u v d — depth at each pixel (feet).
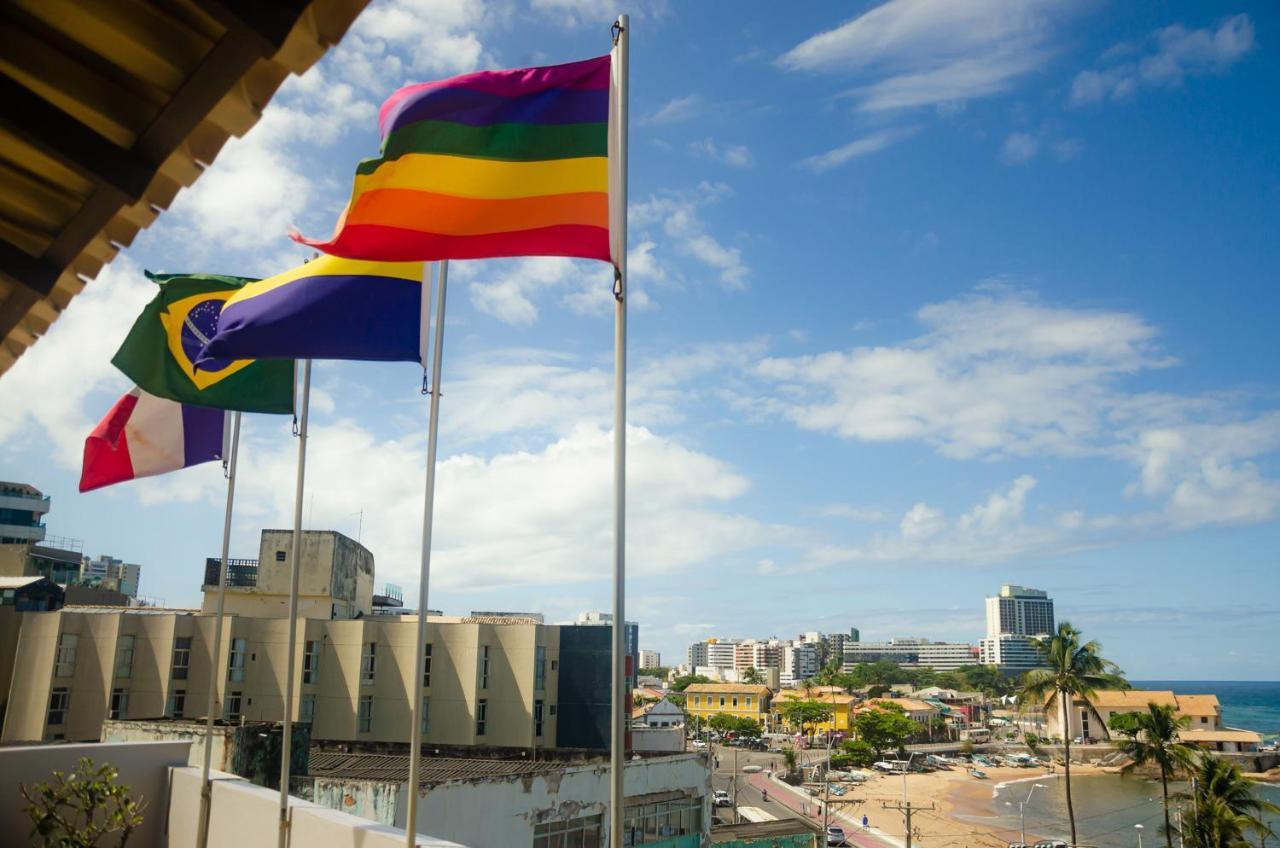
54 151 13.01
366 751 112.37
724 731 494.18
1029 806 330.34
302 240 26.63
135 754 43.37
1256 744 441.27
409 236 26.94
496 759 101.60
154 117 13.34
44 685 161.27
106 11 11.96
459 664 175.94
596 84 28.45
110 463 44.98
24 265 14.99
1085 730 487.20
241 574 205.05
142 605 223.92
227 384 41.06
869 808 313.32
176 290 40.73
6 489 313.53
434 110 27.76
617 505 26.66
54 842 35.53
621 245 27.71
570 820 82.12
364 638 175.63
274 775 73.67
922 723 534.37
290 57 12.63
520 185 27.50
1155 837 274.36
